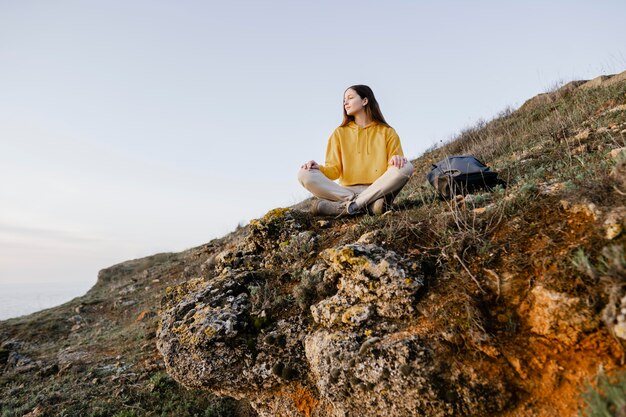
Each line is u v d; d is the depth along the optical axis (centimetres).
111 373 607
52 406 504
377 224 326
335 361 237
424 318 230
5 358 775
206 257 1317
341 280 278
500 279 220
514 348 195
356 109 405
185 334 309
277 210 419
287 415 284
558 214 233
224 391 313
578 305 180
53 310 1223
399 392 209
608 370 166
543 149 489
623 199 210
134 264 1755
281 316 305
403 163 342
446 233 268
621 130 410
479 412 190
